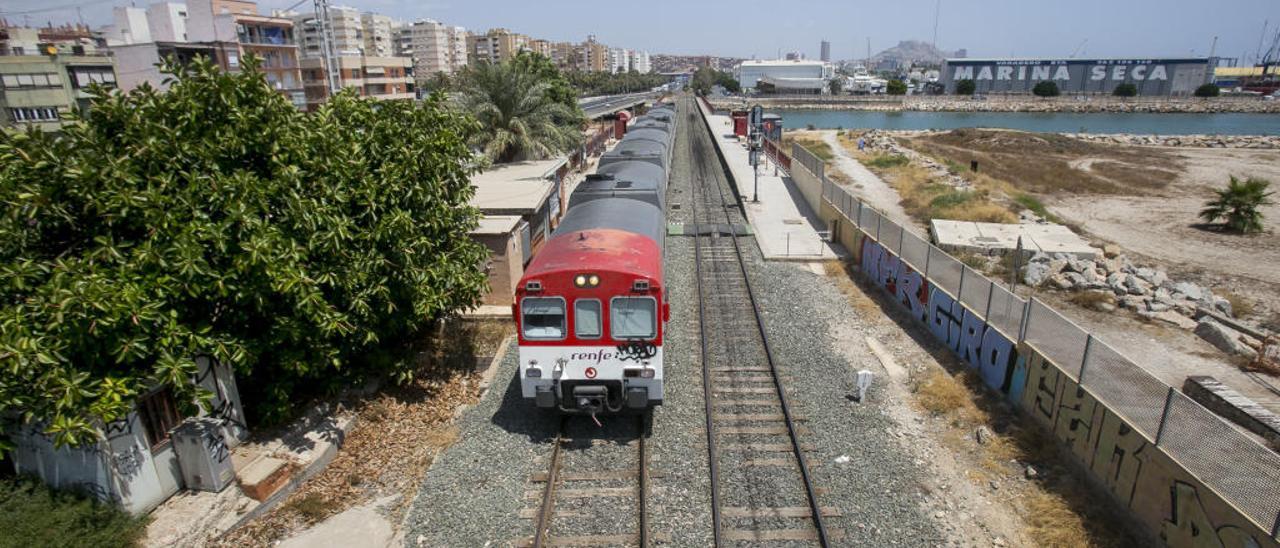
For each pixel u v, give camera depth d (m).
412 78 90.12
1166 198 35.12
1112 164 48.72
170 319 8.49
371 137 11.61
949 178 36.47
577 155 39.50
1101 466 9.62
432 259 12.05
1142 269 19.97
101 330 7.77
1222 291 19.73
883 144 56.88
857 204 22.31
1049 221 26.88
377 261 10.70
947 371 13.92
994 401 12.50
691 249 23.56
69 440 7.41
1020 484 10.06
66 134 8.84
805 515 9.25
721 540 8.70
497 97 30.52
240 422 10.64
